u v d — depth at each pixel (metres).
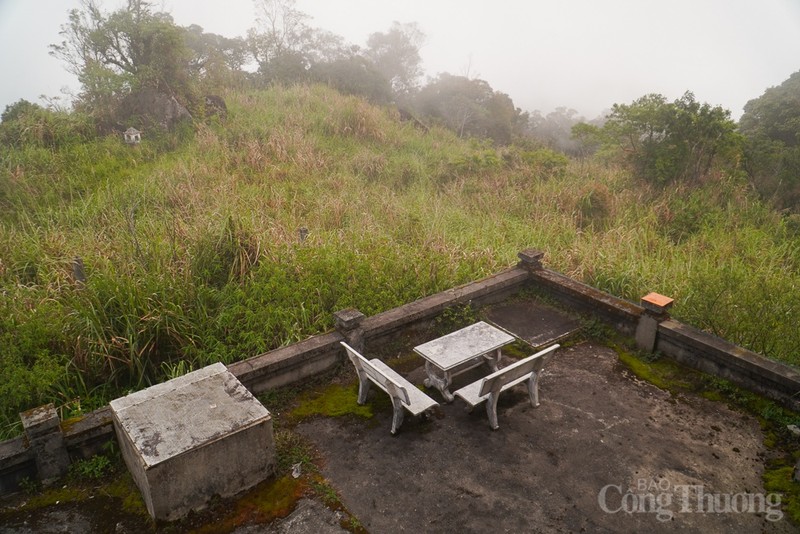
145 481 4.20
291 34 30.55
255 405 4.78
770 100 21.28
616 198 14.05
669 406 5.87
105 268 7.82
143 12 18.64
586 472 4.92
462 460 5.08
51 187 13.20
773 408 5.67
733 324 7.16
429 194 14.88
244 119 18.80
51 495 4.71
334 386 6.29
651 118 15.15
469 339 6.16
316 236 9.90
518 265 8.95
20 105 16.91
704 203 13.73
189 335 6.91
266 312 7.26
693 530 4.29
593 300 7.70
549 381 6.39
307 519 4.41
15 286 7.83
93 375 6.38
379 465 5.02
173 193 12.13
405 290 8.30
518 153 18.38
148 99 17.73
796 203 15.72
